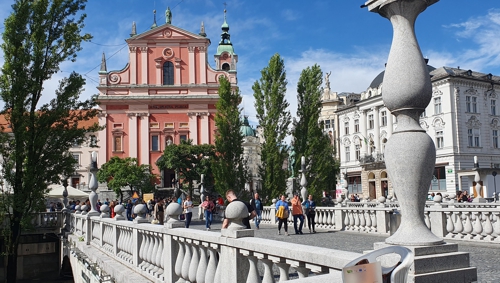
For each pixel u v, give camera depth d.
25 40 21.55
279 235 18.25
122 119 60.78
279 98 32.44
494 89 51.53
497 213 12.22
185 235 6.61
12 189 22.48
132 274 8.96
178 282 7.07
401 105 3.88
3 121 49.56
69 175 22.75
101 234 13.41
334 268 3.68
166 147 56.28
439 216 13.85
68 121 22.50
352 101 69.06
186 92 61.75
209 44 64.25
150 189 55.59
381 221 16.42
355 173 61.72
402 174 3.78
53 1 21.86
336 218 19.17
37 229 24.39
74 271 17.12
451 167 48.03
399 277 2.75
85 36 22.52
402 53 3.91
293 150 31.77
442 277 3.32
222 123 34.50
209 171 55.00
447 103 48.75
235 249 5.30
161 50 62.16
